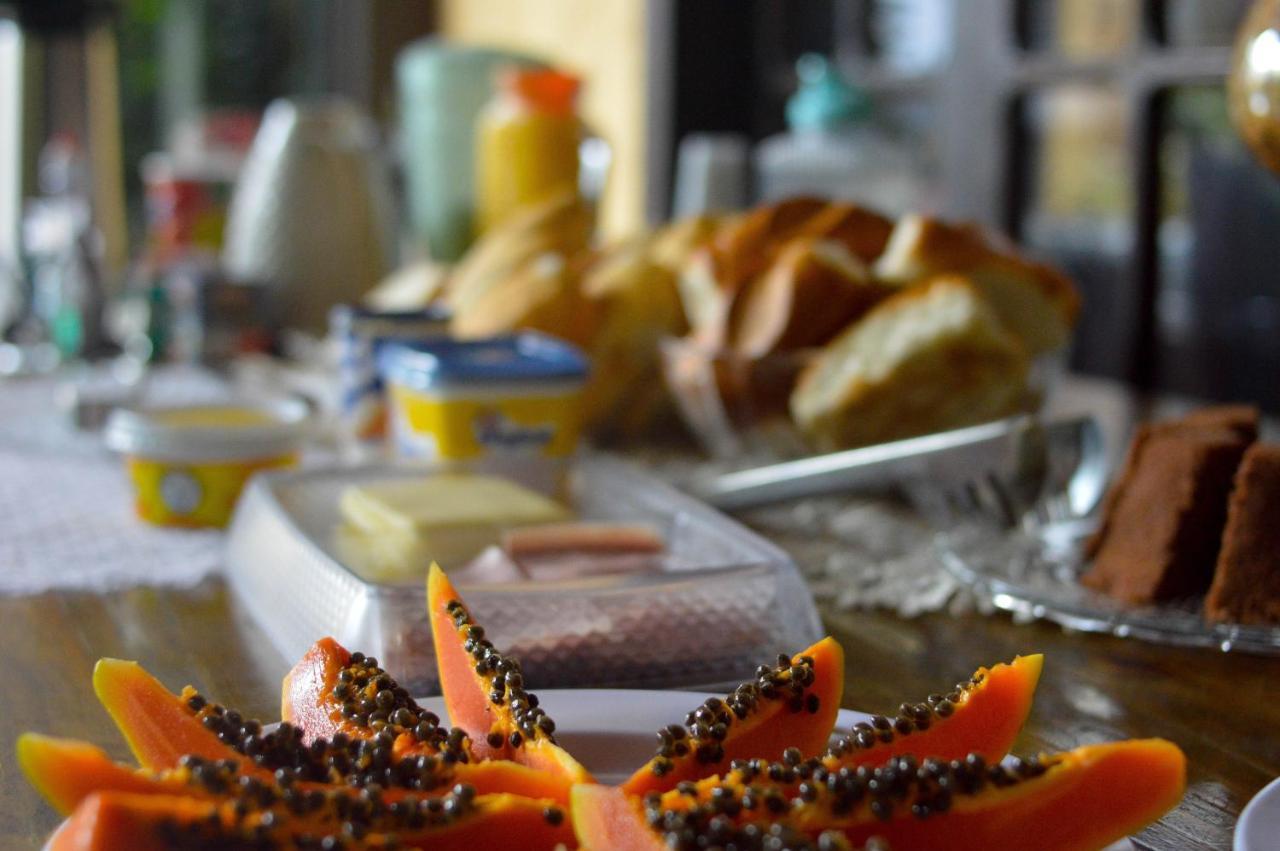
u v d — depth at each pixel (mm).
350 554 765
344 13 3217
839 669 550
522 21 2900
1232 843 549
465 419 981
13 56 1832
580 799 431
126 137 3080
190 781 432
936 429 973
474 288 1296
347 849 406
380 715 542
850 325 1044
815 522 953
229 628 781
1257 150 809
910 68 2049
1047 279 1063
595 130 1565
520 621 693
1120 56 1664
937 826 447
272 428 969
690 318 1177
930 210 2012
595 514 851
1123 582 769
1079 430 888
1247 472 731
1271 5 790
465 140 1716
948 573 834
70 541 928
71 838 381
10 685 705
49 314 1643
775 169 2031
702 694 642
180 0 3094
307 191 1684
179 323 1605
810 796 440
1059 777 460
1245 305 1573
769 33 2338
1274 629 720
